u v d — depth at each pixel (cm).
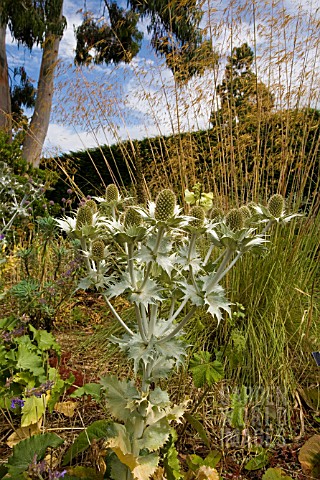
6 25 1002
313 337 312
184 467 207
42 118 968
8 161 571
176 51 466
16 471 158
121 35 958
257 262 335
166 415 164
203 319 321
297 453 226
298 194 384
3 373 201
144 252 143
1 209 328
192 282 162
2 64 1052
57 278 334
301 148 406
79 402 239
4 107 1062
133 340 151
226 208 381
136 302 148
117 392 165
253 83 432
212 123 469
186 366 265
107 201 187
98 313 417
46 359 232
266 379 266
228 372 277
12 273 365
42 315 319
